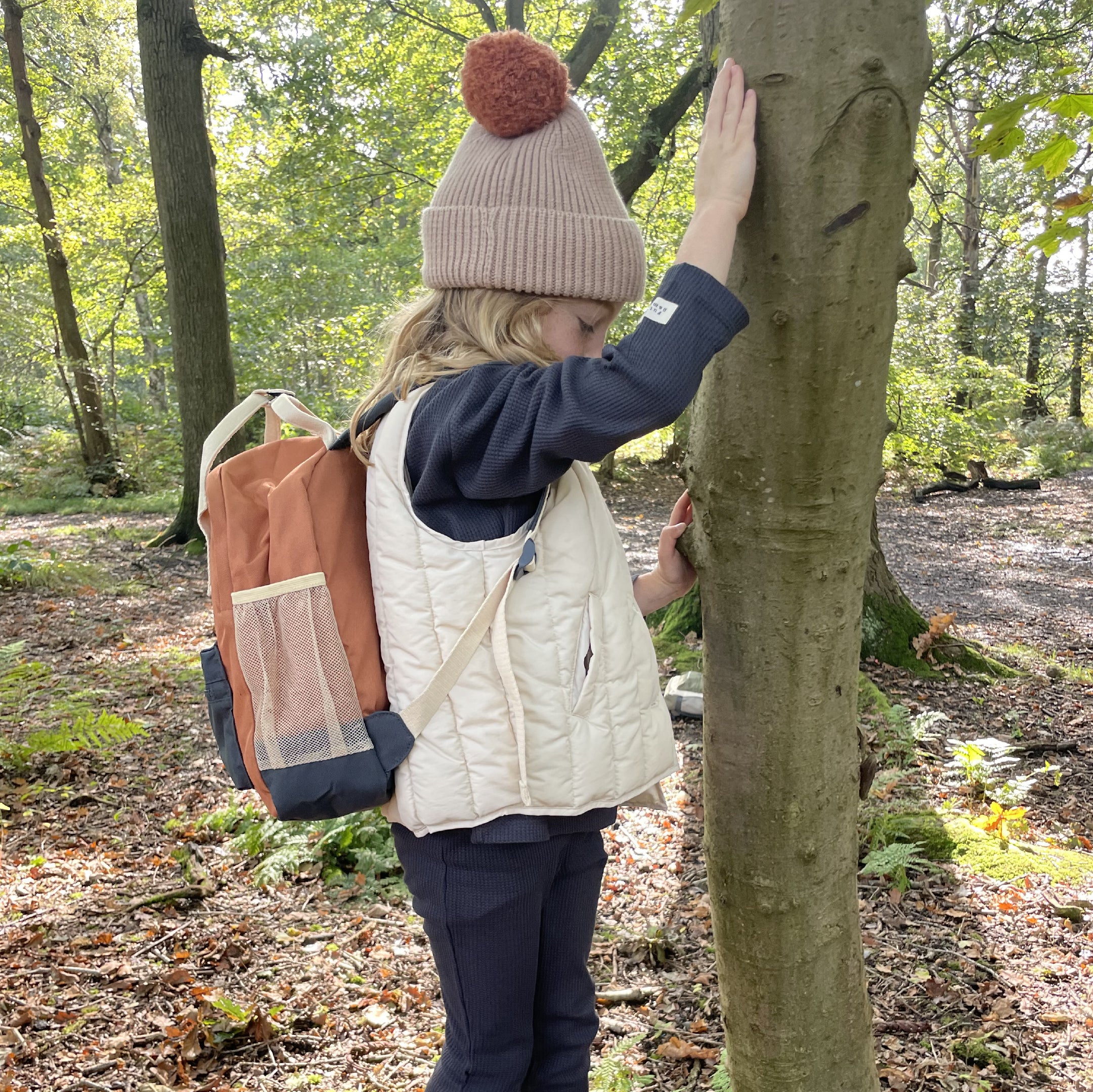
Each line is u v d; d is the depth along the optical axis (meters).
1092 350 22.92
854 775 1.35
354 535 1.19
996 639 6.40
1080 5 7.24
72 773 3.88
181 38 8.70
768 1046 1.39
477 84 1.14
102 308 17.77
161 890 2.94
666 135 9.38
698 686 4.50
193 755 4.14
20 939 2.61
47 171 18.08
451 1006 1.21
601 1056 2.19
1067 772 4.02
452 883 1.14
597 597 1.15
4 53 16.14
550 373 1.03
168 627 6.58
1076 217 2.13
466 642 1.08
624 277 1.16
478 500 1.12
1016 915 2.71
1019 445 19.17
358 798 1.10
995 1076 2.05
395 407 1.15
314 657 1.11
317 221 12.34
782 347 1.11
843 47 1.00
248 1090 2.04
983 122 1.76
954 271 19.67
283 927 2.75
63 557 8.87
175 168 8.88
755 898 1.34
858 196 1.04
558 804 1.11
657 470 16.47
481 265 1.12
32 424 19.25
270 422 1.39
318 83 10.88
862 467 1.19
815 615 1.24
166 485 15.47
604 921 2.83
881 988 2.40
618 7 9.40
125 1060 2.11
